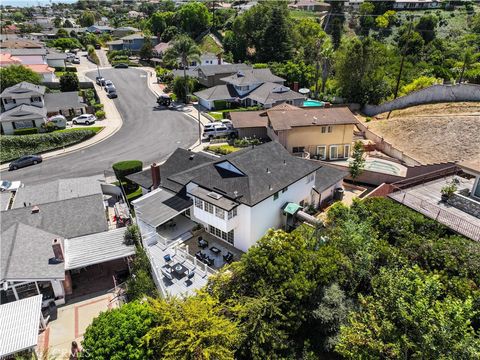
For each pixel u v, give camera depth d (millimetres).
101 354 17266
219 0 178875
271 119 48156
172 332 17844
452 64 82375
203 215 30234
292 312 19375
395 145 51625
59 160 51312
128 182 41375
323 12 137375
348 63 69250
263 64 91188
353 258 22219
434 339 14023
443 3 123625
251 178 29531
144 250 28562
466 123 46781
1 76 72875
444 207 26672
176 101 78812
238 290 20953
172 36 130625
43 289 25500
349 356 16375
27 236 27781
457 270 20234
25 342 19641
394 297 16094
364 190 41031
